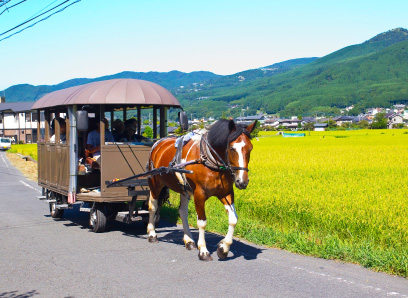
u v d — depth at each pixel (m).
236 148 6.61
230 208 7.26
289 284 5.91
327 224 8.72
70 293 5.68
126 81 9.66
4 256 7.64
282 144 56.88
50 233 9.73
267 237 8.48
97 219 9.62
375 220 8.53
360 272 6.44
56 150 10.81
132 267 6.88
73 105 9.48
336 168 21.50
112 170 9.38
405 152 33.50
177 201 12.98
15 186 20.31
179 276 6.37
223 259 7.28
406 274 6.18
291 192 12.61
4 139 62.53
